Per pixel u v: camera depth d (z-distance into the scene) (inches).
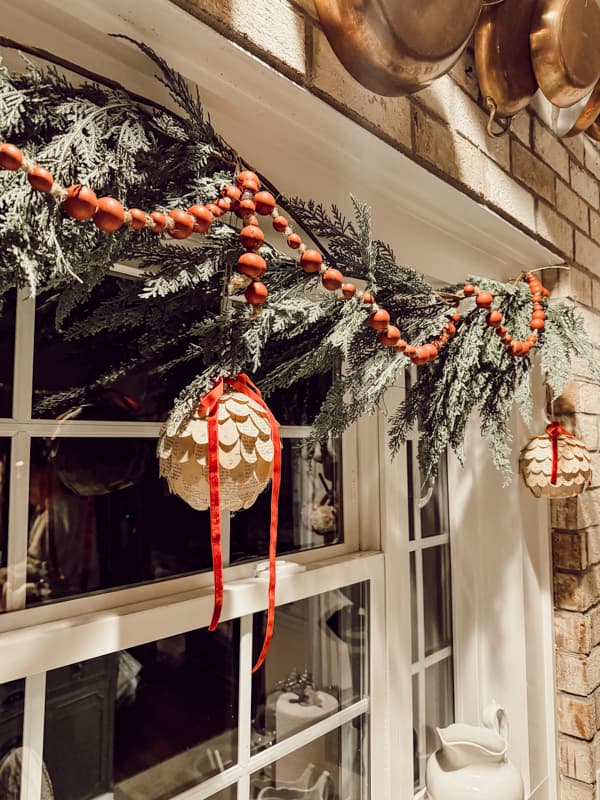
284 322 21.4
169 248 19.3
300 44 23.1
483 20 33.3
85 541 26.4
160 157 18.2
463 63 34.5
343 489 39.5
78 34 18.8
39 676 24.2
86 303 26.5
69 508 25.9
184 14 18.6
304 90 23.1
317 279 22.9
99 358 27.2
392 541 40.2
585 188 51.6
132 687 27.5
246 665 32.1
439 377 28.9
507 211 37.9
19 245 14.2
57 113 16.0
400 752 39.6
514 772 36.7
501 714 41.1
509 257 43.4
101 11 18.0
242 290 19.9
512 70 34.5
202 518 31.0
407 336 27.0
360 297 22.6
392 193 31.3
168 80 18.9
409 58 23.6
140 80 20.9
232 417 18.5
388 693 39.3
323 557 37.4
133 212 15.2
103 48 19.5
